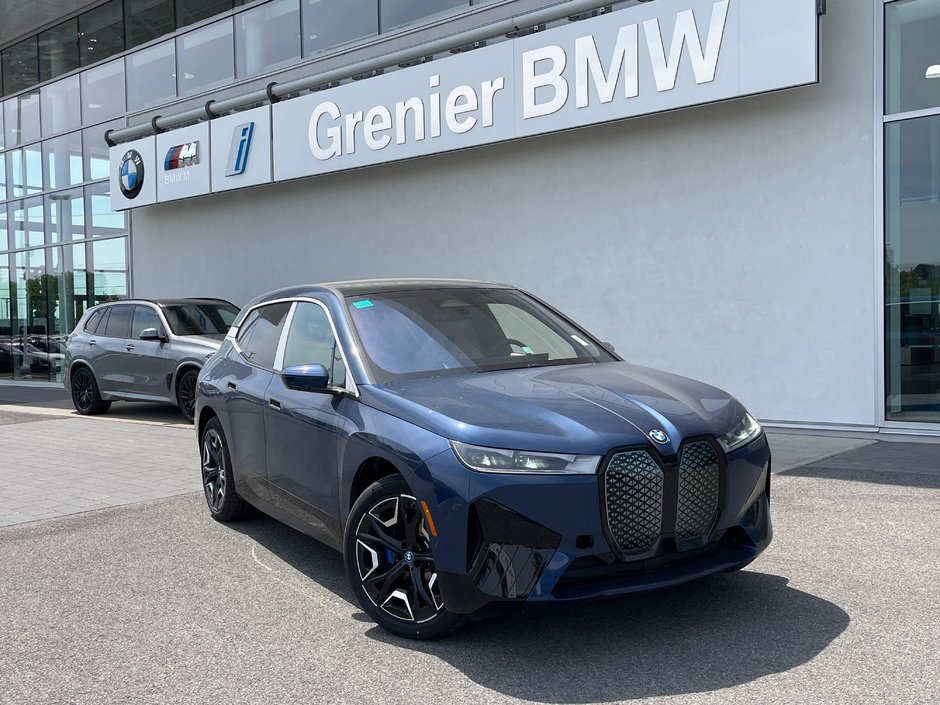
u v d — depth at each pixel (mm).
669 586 3375
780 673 3225
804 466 6969
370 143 12180
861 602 3920
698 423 3596
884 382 8531
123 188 16625
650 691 3127
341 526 4168
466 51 11250
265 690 3291
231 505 5824
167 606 4293
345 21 13289
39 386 19656
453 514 3426
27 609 4328
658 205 9859
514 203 11125
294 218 13992
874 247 8477
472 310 4855
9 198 20469
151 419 12227
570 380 4059
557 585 3324
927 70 8203
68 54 18906
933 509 5453
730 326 9414
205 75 15812
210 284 15570
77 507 6633
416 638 3686
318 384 4207
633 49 9461
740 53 8703
